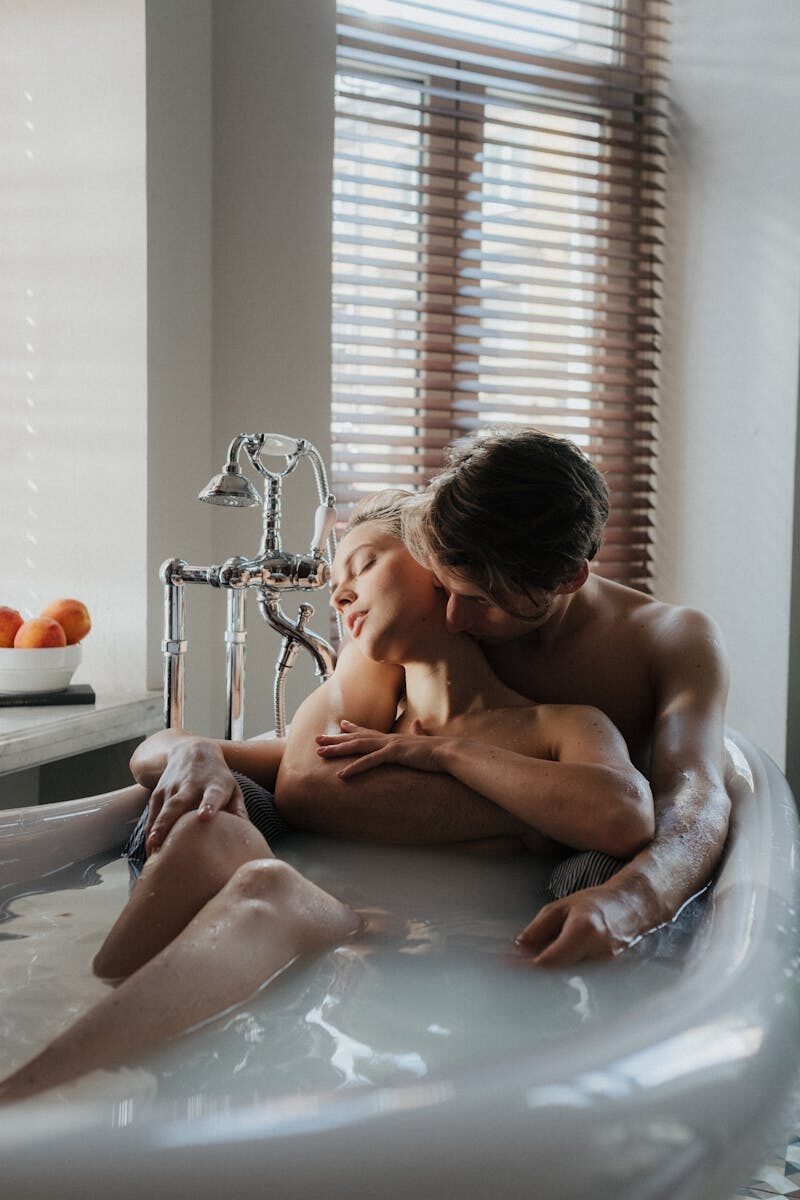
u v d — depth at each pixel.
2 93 2.16
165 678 1.49
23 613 2.22
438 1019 0.77
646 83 2.99
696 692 1.20
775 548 2.69
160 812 1.09
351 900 1.02
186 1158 0.49
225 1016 0.77
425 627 1.19
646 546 3.05
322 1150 0.51
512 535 1.08
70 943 0.99
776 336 2.68
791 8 2.62
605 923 0.89
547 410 2.89
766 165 2.70
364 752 1.18
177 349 2.08
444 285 2.77
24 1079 0.65
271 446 1.45
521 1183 0.52
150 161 2.00
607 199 2.90
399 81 2.69
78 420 2.12
